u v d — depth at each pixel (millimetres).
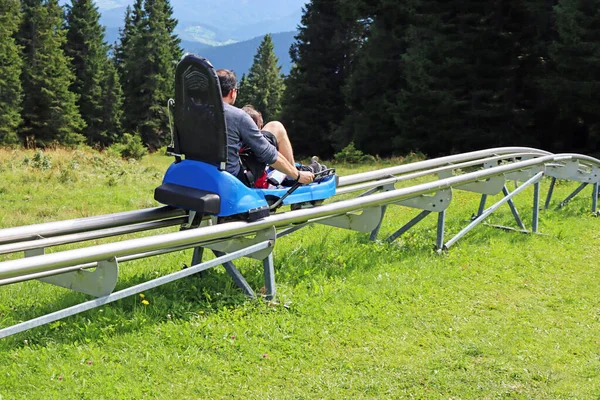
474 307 5410
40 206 10602
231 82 4945
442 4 28375
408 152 30453
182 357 4133
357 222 6242
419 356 4406
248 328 4598
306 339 4547
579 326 5109
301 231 8062
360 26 43406
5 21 44156
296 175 5164
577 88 22797
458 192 12094
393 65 33844
